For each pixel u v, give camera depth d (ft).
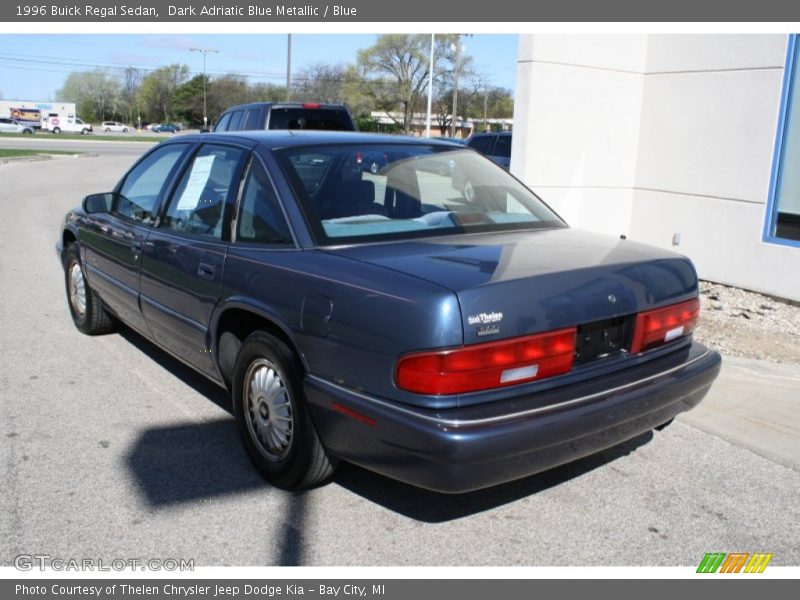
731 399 16.22
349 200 12.21
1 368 17.42
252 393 12.13
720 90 26.18
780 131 24.52
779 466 13.28
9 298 24.06
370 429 9.82
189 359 14.51
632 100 28.91
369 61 213.46
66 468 12.61
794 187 24.39
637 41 28.40
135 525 10.99
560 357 10.00
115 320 19.92
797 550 10.77
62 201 53.42
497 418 9.36
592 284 10.38
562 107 27.53
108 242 17.15
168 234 14.52
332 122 38.24
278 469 11.74
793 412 15.56
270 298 11.32
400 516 11.37
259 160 12.67
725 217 26.50
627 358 10.98
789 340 20.89
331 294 10.32
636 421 10.80
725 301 24.91
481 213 13.12
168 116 366.63
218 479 12.35
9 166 90.89
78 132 293.02
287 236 11.64
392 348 9.53
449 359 9.20
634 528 11.21
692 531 11.18
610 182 29.25
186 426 14.39
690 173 27.55
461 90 219.82
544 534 11.01
